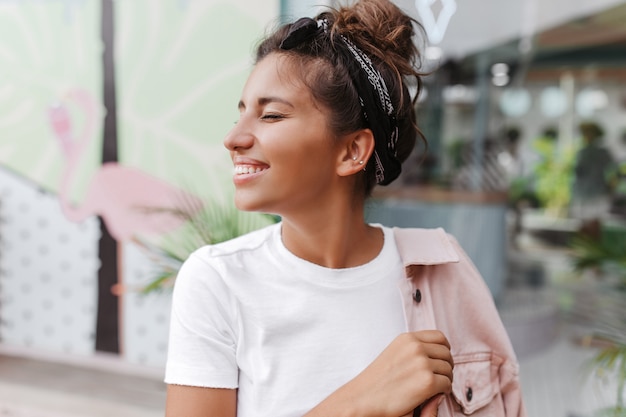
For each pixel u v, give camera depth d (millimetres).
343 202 745
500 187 5242
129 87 3023
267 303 721
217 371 695
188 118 2938
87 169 3152
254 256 752
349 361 720
